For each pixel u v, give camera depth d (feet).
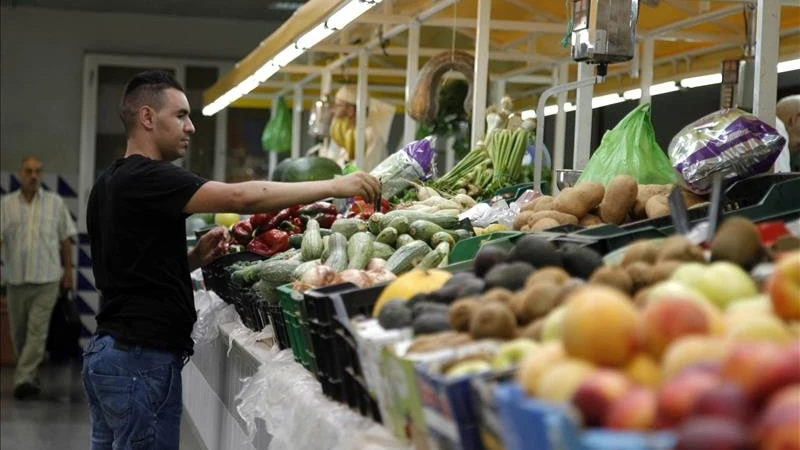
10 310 33.35
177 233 13.21
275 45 22.77
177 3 41.19
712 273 6.32
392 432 7.52
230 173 44.78
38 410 29.32
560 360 5.18
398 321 7.76
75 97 43.27
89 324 42.32
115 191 12.91
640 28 20.59
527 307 6.70
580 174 14.38
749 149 11.13
